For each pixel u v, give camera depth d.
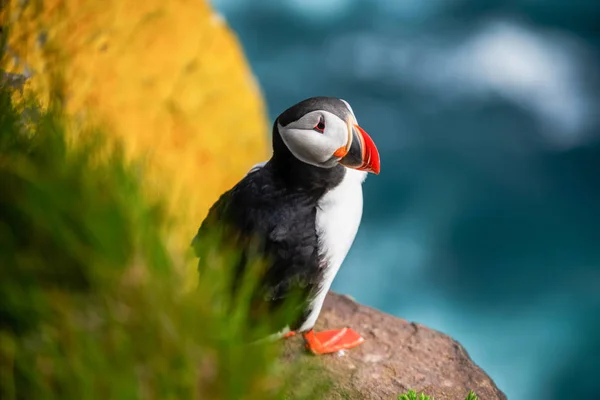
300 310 6.80
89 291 3.90
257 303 6.25
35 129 4.72
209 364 4.05
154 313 3.87
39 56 8.69
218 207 6.61
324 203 6.45
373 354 7.59
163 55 11.39
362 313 8.28
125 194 3.99
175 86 11.45
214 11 12.99
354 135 6.14
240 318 4.37
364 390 7.05
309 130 6.12
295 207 6.38
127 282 3.86
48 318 3.85
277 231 6.30
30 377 3.84
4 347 3.86
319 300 6.86
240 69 13.00
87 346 3.79
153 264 3.93
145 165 4.41
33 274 3.92
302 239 6.34
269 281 6.29
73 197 3.88
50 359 3.83
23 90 6.40
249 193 6.48
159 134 11.18
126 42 10.79
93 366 3.76
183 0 11.99
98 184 3.98
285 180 6.44
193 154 11.72
